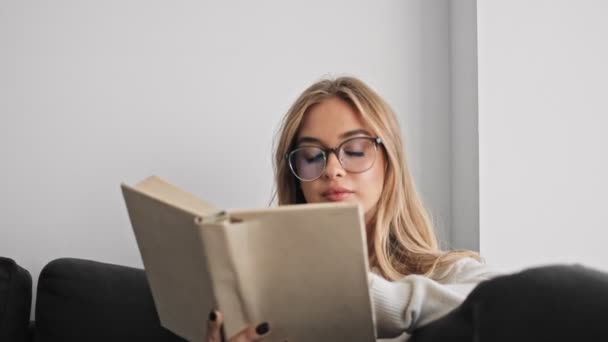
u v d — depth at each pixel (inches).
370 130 45.8
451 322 22.9
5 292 44.3
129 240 54.3
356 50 56.1
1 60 53.7
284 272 26.5
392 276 45.2
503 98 51.0
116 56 54.6
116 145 54.2
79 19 54.6
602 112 51.9
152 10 55.0
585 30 52.1
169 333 41.6
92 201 53.9
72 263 44.6
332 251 25.3
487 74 50.8
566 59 51.8
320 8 56.1
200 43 55.2
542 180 51.1
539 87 51.5
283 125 50.8
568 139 51.4
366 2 56.5
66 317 42.8
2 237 52.9
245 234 25.2
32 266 53.2
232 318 27.7
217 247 25.0
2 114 53.5
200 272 27.0
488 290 20.9
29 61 54.0
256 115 55.4
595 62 52.1
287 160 48.3
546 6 52.1
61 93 54.1
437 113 56.8
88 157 54.1
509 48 51.3
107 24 54.7
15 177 53.4
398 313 30.3
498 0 51.3
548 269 20.2
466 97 52.9
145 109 54.6
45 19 54.2
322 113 45.5
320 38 55.9
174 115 54.7
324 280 26.5
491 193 50.4
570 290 18.4
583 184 51.3
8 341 43.9
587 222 51.3
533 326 18.3
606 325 16.7
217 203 54.8
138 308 42.4
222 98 55.1
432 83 56.8
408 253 46.6
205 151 54.9
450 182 57.0
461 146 54.2
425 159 56.6
